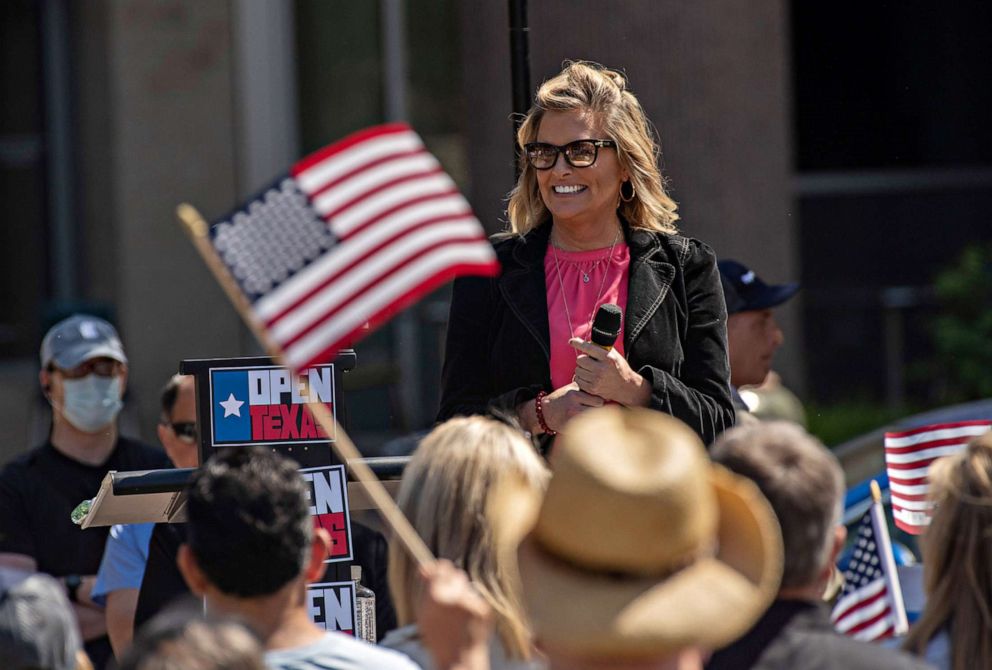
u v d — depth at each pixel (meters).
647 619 8.20
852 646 10.05
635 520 8.19
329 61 38.97
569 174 14.55
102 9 39.00
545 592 8.35
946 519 11.27
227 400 13.47
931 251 45.38
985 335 40.09
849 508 18.14
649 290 14.62
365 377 36.34
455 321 15.17
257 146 38.16
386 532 14.98
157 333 38.16
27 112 39.47
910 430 15.06
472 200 37.97
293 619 10.38
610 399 13.93
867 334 44.59
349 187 10.70
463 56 38.16
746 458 10.27
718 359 14.77
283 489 10.25
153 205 38.25
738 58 36.78
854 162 45.53
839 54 45.47
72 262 39.34
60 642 10.30
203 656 8.33
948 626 11.21
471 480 11.18
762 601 8.80
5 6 39.38
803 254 45.44
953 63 45.41
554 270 14.90
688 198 36.53
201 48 38.16
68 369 17.92
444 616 9.26
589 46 34.25
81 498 18.08
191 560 10.32
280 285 10.52
